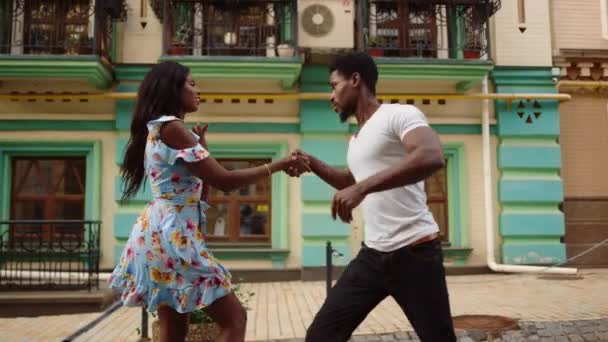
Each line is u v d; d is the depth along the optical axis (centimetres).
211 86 948
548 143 984
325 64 964
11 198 938
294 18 915
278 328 572
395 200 258
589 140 1022
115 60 948
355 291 266
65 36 920
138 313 697
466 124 982
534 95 968
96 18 880
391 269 256
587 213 1006
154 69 271
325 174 307
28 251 767
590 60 1002
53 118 934
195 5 924
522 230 958
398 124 249
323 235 933
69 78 891
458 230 964
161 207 254
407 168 220
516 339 520
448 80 944
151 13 959
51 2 917
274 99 959
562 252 959
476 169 979
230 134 952
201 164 250
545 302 671
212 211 955
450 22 962
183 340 274
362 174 265
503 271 936
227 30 930
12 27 912
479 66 921
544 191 966
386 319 588
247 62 886
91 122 941
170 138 251
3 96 911
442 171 991
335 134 951
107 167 937
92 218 923
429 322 249
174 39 912
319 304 707
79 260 806
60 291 727
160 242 249
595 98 1028
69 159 955
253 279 916
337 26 940
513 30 1002
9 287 733
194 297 251
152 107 265
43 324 638
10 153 936
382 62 913
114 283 261
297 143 958
